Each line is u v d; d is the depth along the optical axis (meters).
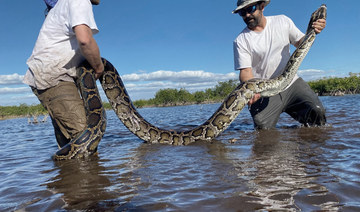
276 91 2.39
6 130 5.11
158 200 0.88
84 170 1.35
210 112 6.38
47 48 1.75
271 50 2.44
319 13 2.26
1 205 0.93
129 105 2.37
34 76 1.79
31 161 1.74
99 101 1.91
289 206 0.78
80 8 1.61
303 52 2.26
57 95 1.83
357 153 1.34
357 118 2.70
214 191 0.93
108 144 2.21
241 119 3.61
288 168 1.15
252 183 0.99
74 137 1.86
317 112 2.36
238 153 1.53
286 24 2.44
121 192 0.98
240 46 2.51
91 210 0.83
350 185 0.91
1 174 1.41
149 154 1.70
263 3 2.35
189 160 1.44
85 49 1.67
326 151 1.41
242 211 0.76
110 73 2.38
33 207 0.89
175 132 2.23
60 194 1.00
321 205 0.77
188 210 0.79
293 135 1.99
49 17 1.76
